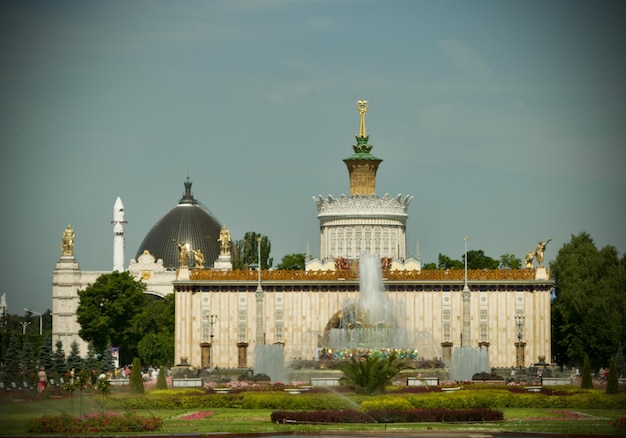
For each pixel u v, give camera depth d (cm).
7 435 12738
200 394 16438
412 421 13912
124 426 13038
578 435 12731
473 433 13025
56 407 15312
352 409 14688
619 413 15012
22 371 19275
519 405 15638
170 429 13212
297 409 15325
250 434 12825
